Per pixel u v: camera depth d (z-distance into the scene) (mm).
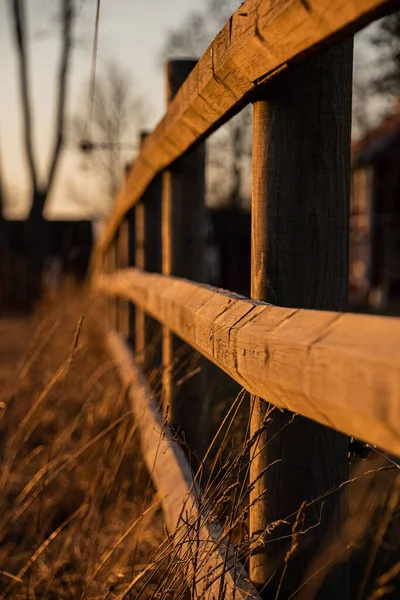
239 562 1916
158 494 2789
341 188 1773
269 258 1771
